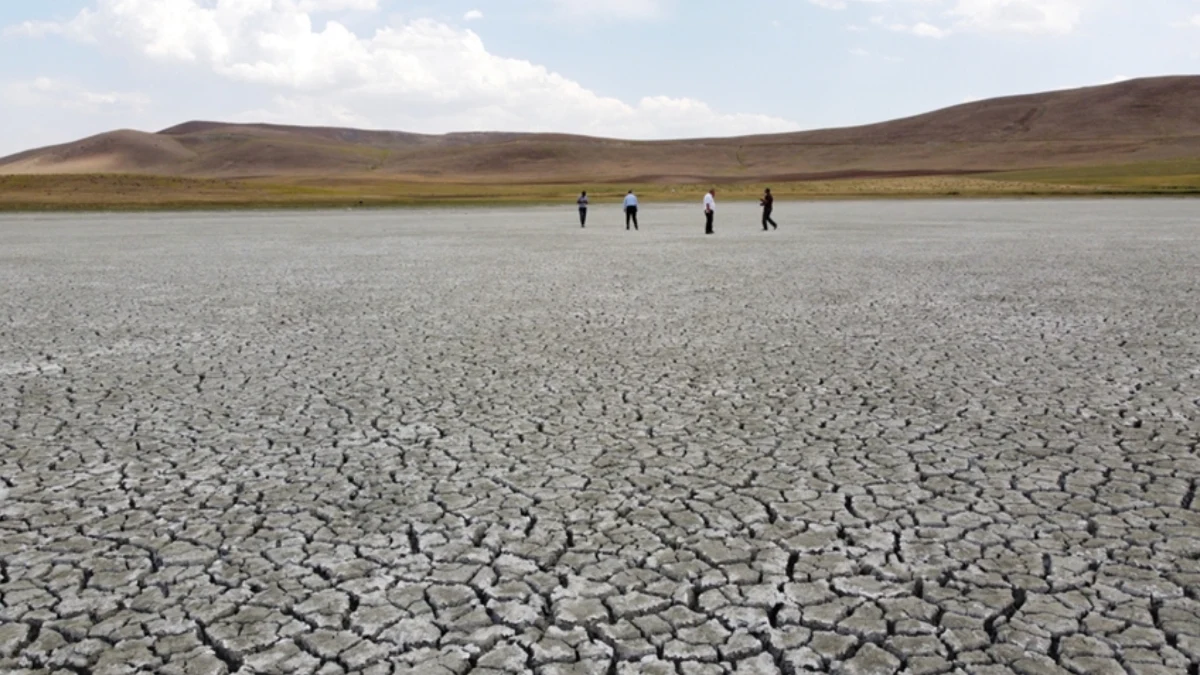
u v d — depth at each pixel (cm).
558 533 584
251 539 583
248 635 468
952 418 827
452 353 1143
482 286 1817
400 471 704
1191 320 1323
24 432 817
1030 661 434
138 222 4694
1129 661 432
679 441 770
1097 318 1352
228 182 10019
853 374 1005
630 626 471
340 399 921
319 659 446
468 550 562
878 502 628
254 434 805
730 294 1659
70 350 1184
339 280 1945
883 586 509
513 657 446
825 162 19525
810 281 1844
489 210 6388
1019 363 1052
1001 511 610
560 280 1911
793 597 498
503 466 712
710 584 514
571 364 1072
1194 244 2664
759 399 902
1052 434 775
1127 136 18200
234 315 1466
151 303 1611
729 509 620
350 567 541
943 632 461
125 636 470
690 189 10512
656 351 1141
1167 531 575
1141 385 939
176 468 717
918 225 3881
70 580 532
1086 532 575
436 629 471
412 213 5881
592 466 710
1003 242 2848
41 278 2014
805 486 661
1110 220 4069
